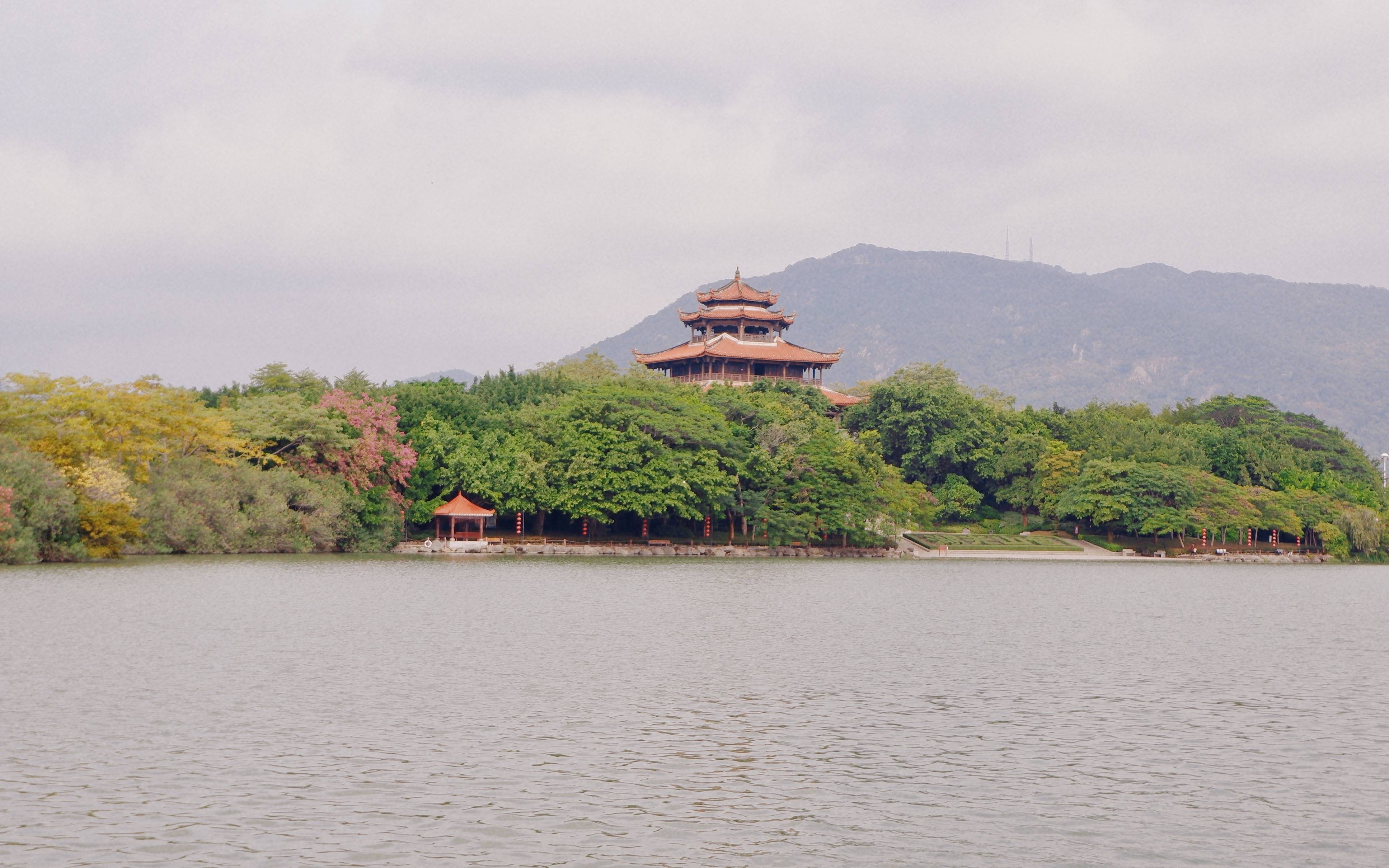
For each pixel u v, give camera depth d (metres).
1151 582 117.31
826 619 71.81
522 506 135.25
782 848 27.88
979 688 48.28
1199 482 167.88
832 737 38.56
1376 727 41.50
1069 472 174.50
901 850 27.89
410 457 129.88
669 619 69.62
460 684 45.97
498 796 31.28
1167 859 27.50
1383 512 187.12
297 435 123.50
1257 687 49.88
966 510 177.25
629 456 133.12
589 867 26.39
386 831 28.30
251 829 28.25
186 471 114.38
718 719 40.91
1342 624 77.56
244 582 85.06
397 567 106.12
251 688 44.03
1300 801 32.16
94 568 94.25
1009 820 30.12
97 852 26.48
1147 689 48.72
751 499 142.25
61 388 106.88
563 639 59.50
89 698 41.62
